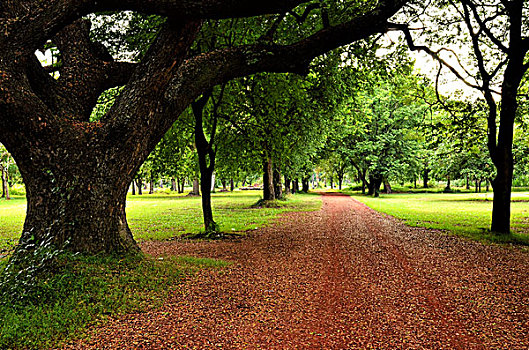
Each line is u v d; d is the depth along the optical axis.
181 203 30.28
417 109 35.47
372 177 41.09
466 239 10.02
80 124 5.56
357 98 15.69
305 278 5.95
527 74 12.41
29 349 3.42
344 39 6.32
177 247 9.12
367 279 5.89
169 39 5.37
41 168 5.26
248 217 17.19
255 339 3.66
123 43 8.98
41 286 4.51
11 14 4.92
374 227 13.02
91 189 5.43
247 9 4.85
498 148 11.10
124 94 5.64
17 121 4.90
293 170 26.58
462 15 11.49
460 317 4.22
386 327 3.96
